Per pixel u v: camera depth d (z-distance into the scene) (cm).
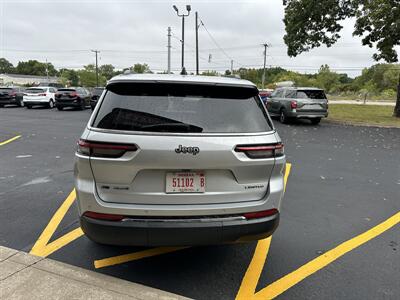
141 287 282
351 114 2172
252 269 318
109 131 251
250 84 295
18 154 814
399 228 413
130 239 256
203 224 256
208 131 258
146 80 275
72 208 458
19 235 376
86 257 331
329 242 374
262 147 267
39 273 296
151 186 254
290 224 420
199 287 287
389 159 826
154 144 246
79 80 10275
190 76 298
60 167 682
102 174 253
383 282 298
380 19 1619
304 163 768
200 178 259
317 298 275
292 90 1594
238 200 268
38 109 2341
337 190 565
